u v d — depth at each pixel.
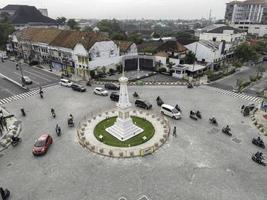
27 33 84.94
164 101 46.09
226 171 25.48
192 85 56.12
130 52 73.44
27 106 43.53
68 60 66.25
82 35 66.06
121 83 30.64
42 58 78.06
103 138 32.19
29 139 32.06
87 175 24.88
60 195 22.22
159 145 30.31
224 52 79.50
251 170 25.69
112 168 26.02
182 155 28.34
